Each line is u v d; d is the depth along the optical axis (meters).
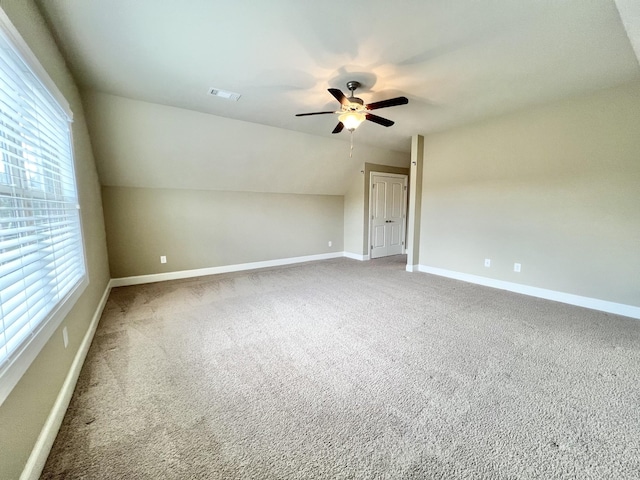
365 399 1.75
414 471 1.27
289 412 1.64
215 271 5.02
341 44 2.16
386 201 6.52
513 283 3.89
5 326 1.06
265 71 2.57
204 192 4.81
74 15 1.82
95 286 2.97
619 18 1.84
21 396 1.19
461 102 3.34
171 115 3.55
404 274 4.89
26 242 1.32
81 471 1.27
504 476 1.24
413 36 2.06
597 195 3.14
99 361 2.18
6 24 1.19
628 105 2.89
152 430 1.51
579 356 2.21
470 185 4.26
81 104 2.95
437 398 1.75
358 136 4.82
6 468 1.05
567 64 2.47
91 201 3.13
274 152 4.71
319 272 5.09
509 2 1.71
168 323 2.88
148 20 1.88
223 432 1.50
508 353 2.27
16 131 1.37
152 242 4.45
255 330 2.72
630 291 3.00
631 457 1.33
